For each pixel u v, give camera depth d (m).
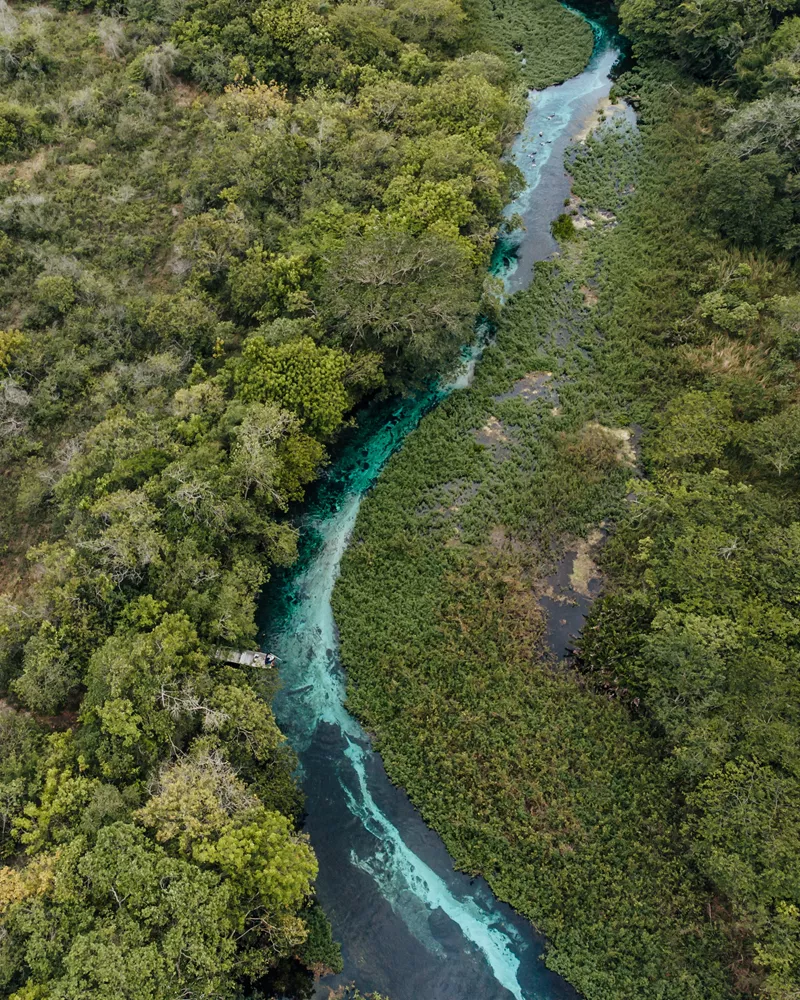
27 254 43.16
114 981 21.55
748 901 25.89
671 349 43.69
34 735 29.34
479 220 45.31
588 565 36.69
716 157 47.97
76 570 31.72
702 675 30.34
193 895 23.39
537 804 30.19
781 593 32.31
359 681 33.66
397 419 42.09
